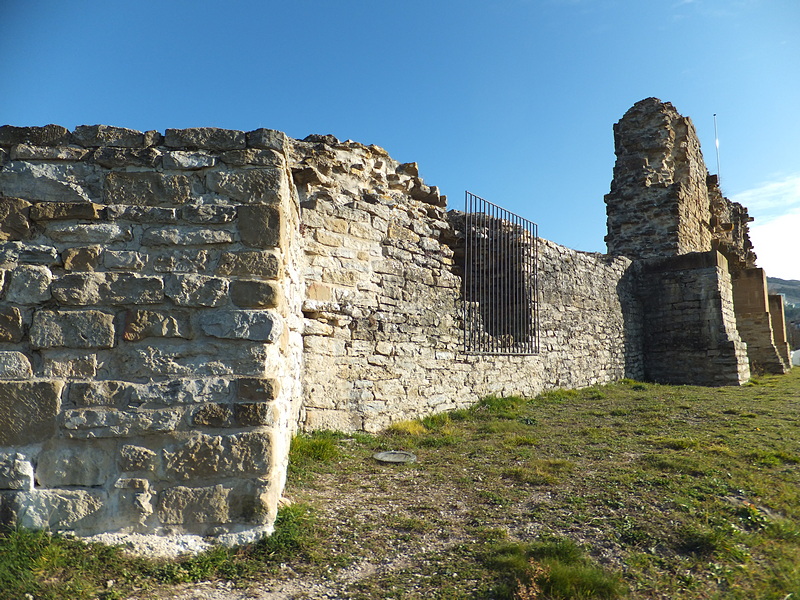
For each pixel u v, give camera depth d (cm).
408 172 949
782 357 2014
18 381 365
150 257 390
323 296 725
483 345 1004
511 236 1122
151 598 310
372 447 673
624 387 1309
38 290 378
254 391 377
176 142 407
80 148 402
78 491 359
